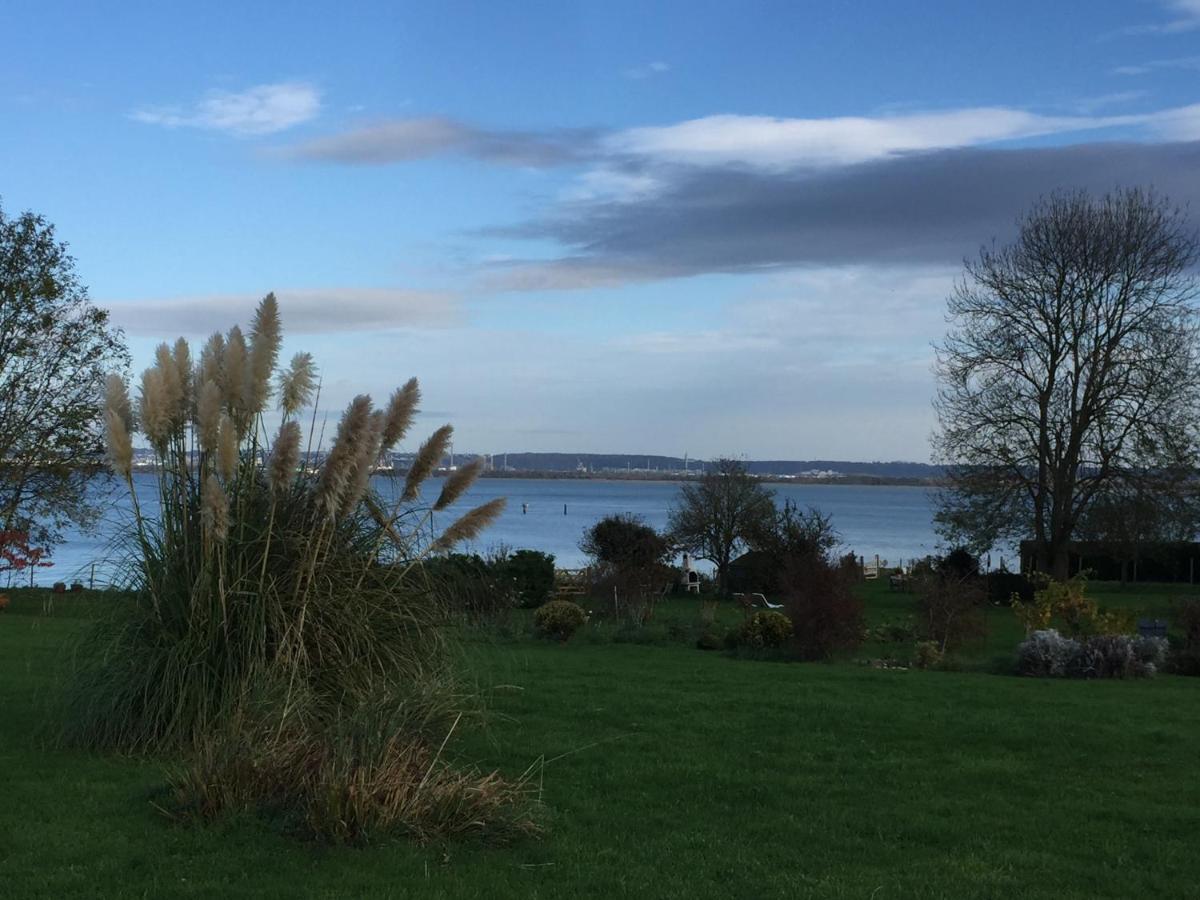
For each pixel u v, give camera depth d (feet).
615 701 37.04
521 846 20.22
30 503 103.40
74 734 26.13
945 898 18.13
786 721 34.17
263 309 29.40
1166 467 128.67
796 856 20.36
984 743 31.71
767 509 134.41
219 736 22.98
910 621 82.94
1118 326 132.67
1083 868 20.26
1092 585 154.10
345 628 26.84
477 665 32.86
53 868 18.01
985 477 134.21
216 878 17.69
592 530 136.67
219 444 25.67
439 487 30.07
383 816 20.08
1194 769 28.94
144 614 26.48
